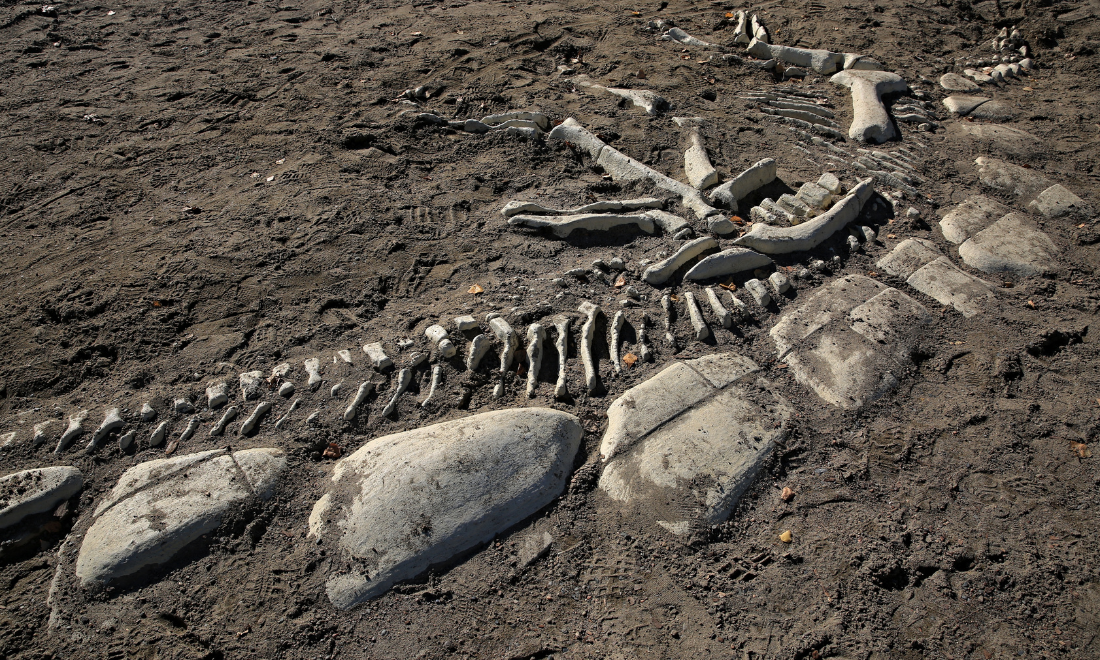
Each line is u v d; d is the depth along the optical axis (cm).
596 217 554
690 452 389
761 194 610
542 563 348
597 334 469
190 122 691
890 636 318
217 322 477
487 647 317
